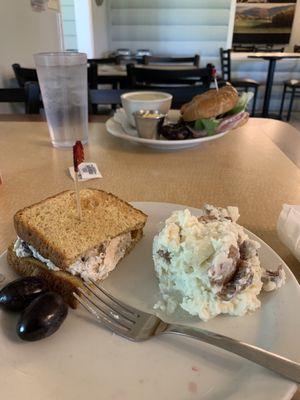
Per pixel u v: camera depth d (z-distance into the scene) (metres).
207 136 1.06
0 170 0.91
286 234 0.55
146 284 0.51
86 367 0.39
